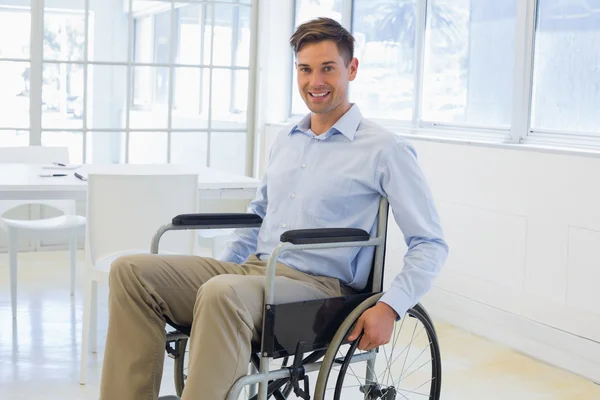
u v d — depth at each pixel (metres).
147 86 5.79
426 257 2.17
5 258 5.28
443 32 4.48
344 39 2.27
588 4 3.57
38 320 3.88
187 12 5.85
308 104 2.29
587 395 3.12
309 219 2.27
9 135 5.50
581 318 3.35
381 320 2.08
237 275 2.06
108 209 3.05
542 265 3.52
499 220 3.74
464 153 3.94
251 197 3.73
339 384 2.08
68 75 5.57
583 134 3.58
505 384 3.21
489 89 4.17
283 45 6.09
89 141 5.68
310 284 2.19
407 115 4.82
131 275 2.13
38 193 3.38
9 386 3.00
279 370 2.04
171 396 2.42
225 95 6.04
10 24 5.41
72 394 2.95
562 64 3.71
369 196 2.25
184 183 3.12
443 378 3.25
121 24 5.67
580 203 3.34
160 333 2.15
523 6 3.83
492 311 3.79
